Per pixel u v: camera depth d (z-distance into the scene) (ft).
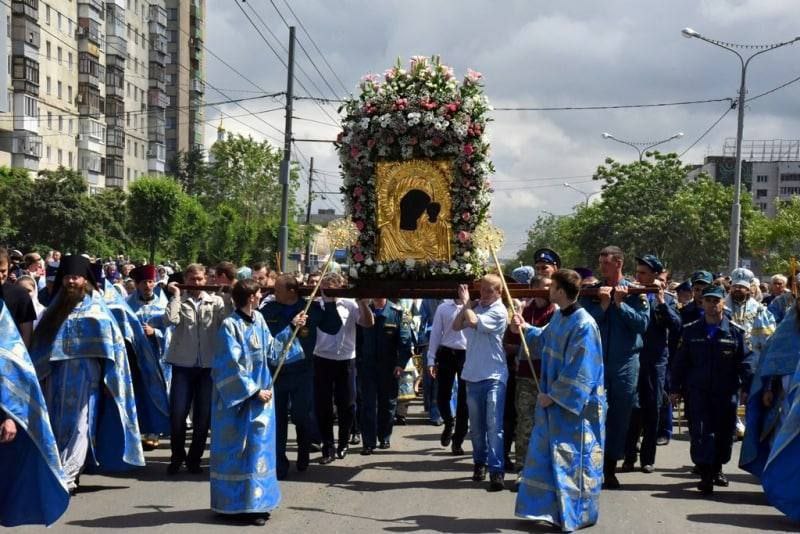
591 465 25.96
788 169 410.72
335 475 33.42
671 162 174.70
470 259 33.45
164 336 37.78
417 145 33.53
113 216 164.04
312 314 33.17
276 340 32.53
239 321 27.27
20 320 28.60
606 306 30.81
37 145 174.29
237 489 26.27
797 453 27.14
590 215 182.70
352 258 33.86
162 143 250.78
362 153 33.58
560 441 25.76
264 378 27.30
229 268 34.17
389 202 33.73
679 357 32.04
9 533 25.08
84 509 27.81
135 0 233.14
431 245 33.58
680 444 41.34
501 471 30.91
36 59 174.81
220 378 26.73
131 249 164.76
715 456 31.19
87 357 29.68
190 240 185.26
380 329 37.86
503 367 31.55
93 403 30.01
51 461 22.99
